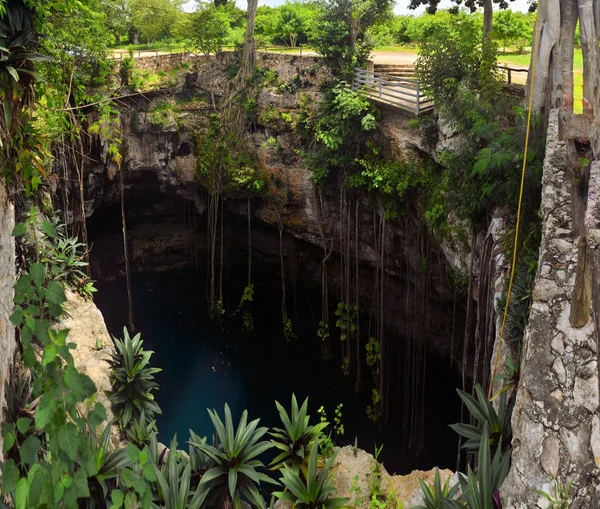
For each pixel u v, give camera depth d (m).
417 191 17.44
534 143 11.09
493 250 11.27
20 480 3.51
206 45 23.20
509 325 8.89
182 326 24.48
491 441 7.26
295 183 22.09
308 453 8.74
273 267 25.89
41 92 6.69
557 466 5.16
